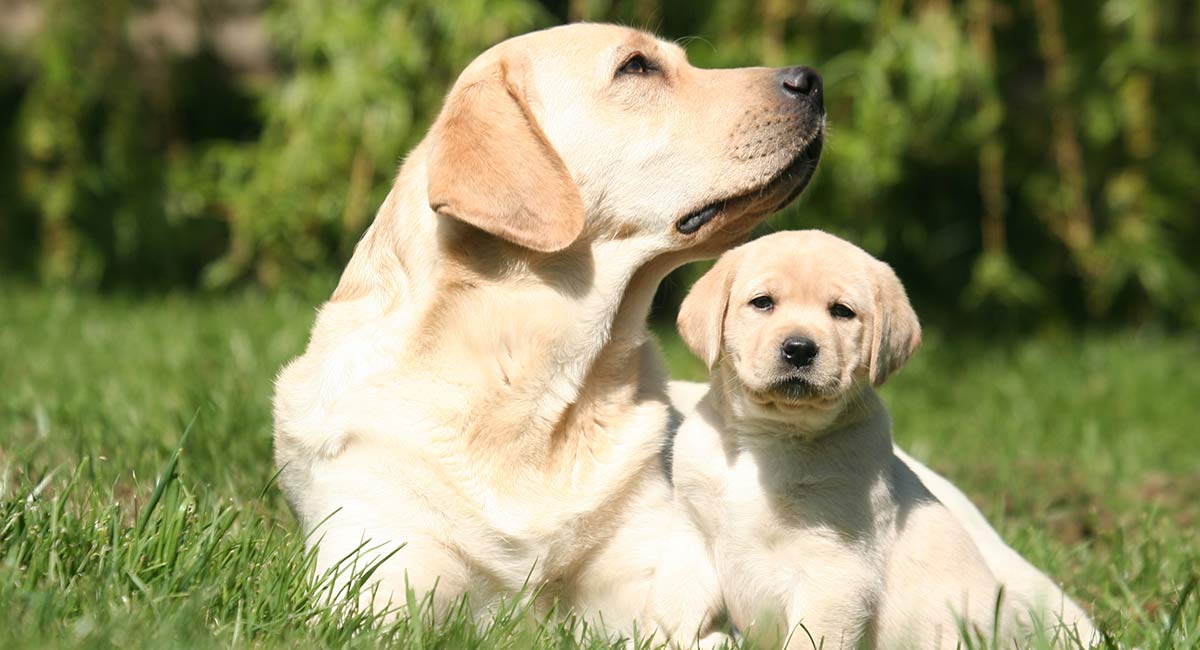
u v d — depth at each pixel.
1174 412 14.55
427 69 16.47
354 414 6.56
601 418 6.91
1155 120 17.56
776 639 6.26
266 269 17.48
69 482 6.75
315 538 6.48
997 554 7.36
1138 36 16.44
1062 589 7.36
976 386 15.89
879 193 17.03
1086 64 16.92
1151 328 18.81
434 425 6.54
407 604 5.69
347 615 5.67
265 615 5.57
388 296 6.88
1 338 14.11
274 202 16.95
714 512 6.40
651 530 6.77
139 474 7.77
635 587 6.72
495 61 6.98
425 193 6.86
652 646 6.21
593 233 6.87
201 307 16.44
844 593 6.08
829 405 6.12
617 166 6.88
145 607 5.34
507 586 6.54
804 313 6.26
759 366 6.13
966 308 18.86
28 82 20.00
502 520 6.46
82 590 5.47
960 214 18.75
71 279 18.80
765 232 9.35
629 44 7.04
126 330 14.45
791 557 6.19
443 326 6.68
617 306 6.91
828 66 15.99
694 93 7.05
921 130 16.45
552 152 6.60
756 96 7.02
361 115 16.09
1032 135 17.59
